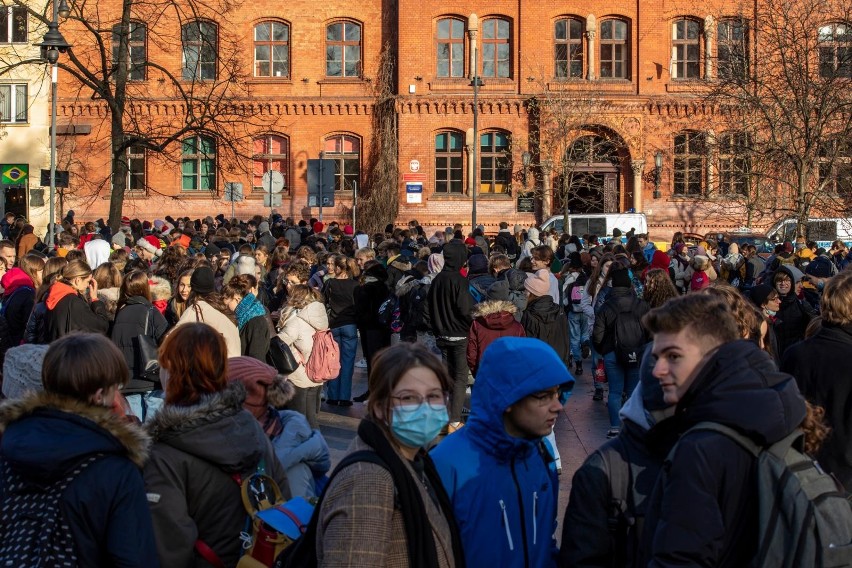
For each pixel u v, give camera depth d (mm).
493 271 14359
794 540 3262
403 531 3594
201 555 4398
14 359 5246
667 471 3516
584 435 12227
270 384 5383
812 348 5875
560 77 41406
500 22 41594
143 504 3955
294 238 29234
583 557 3949
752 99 24125
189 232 26625
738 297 5648
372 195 41156
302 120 42406
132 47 42156
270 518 4234
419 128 41375
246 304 10008
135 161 42688
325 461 5543
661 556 3354
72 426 3910
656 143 41250
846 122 23172
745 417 3365
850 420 5711
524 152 40438
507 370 4051
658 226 41344
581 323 17266
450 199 41469
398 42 41406
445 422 3758
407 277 14953
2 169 42688
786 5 24953
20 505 3877
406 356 3762
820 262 13281
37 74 42188
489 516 4070
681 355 3596
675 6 41219
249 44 42469
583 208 42469
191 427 4387
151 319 9445
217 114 30578
